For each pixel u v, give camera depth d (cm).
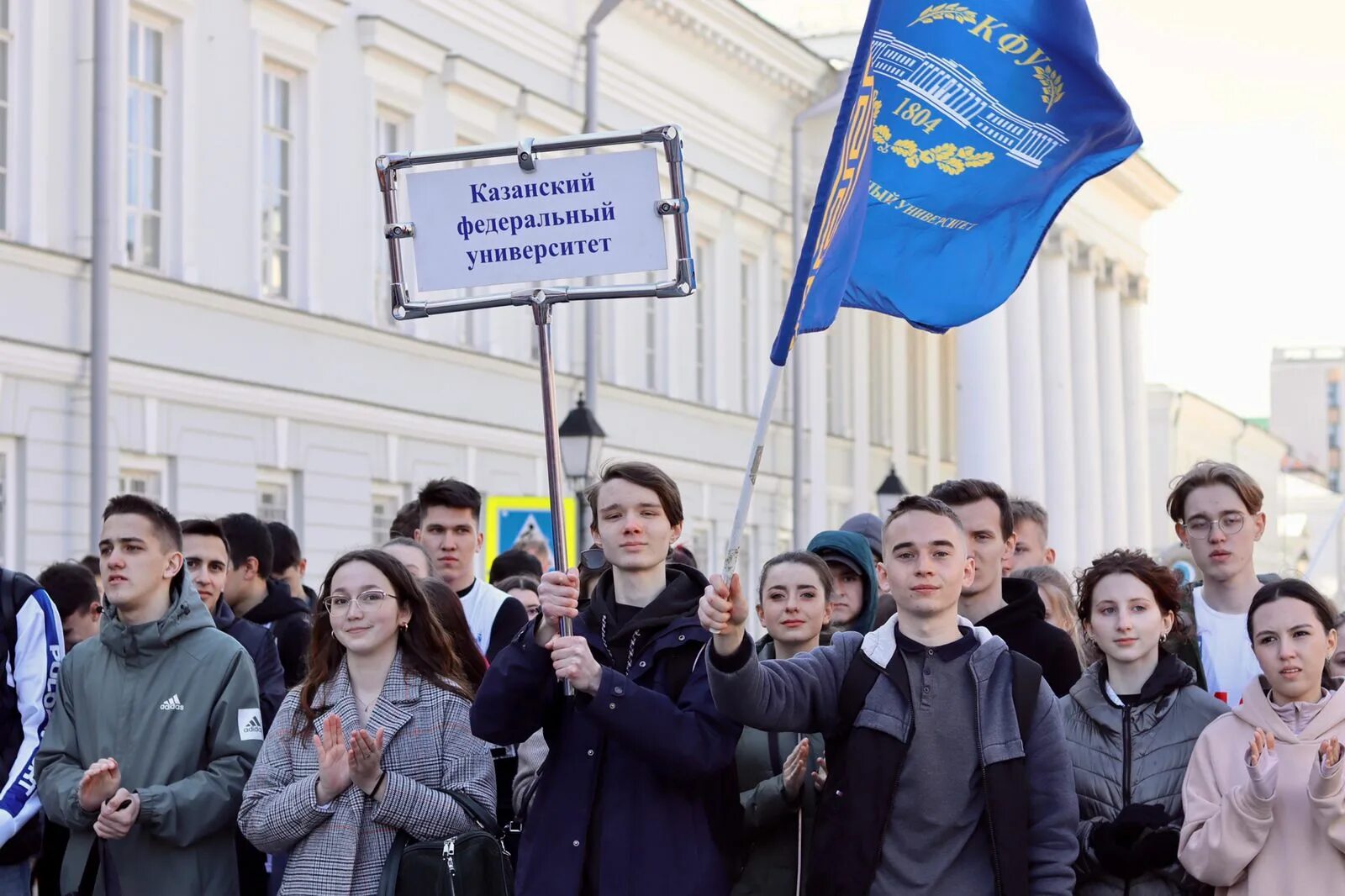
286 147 2050
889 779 544
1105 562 623
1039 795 549
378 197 2183
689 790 564
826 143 3462
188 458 1864
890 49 730
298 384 2028
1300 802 583
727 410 3062
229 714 675
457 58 2311
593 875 559
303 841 615
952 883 540
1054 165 730
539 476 2495
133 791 670
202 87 1891
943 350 4403
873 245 734
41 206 1691
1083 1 717
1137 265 4894
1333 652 712
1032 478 3878
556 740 573
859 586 733
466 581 864
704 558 3006
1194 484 715
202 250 1891
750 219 3183
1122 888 596
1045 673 681
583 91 2661
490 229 586
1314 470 8569
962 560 559
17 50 1684
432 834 610
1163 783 606
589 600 600
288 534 984
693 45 2961
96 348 1688
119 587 679
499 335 2422
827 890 544
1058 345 4225
